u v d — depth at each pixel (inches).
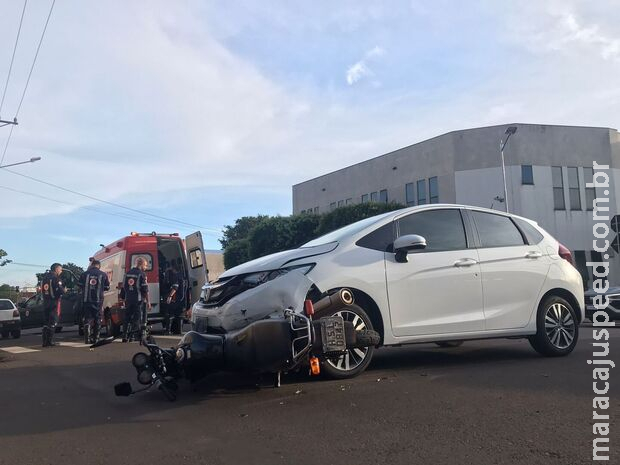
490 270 259.0
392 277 236.4
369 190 1691.7
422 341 241.3
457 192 1414.9
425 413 179.5
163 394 217.5
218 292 234.8
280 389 219.0
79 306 494.3
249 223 2559.1
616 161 1449.3
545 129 1418.6
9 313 695.7
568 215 1397.6
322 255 230.5
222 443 159.5
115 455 153.7
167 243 537.3
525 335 268.1
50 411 201.2
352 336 212.4
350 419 176.2
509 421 168.4
